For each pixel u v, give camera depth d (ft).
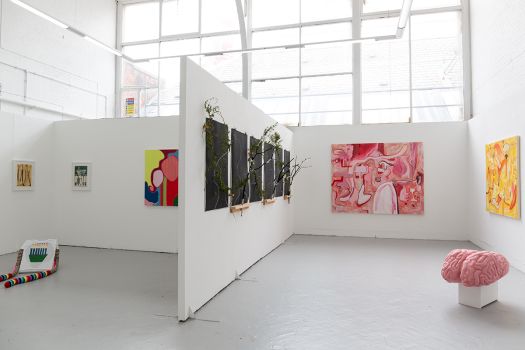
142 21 39.19
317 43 27.99
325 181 31.40
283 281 16.42
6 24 26.81
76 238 25.99
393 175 29.81
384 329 11.06
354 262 20.44
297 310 12.69
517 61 21.18
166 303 13.48
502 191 20.33
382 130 30.32
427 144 29.37
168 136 24.08
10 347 9.77
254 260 19.94
